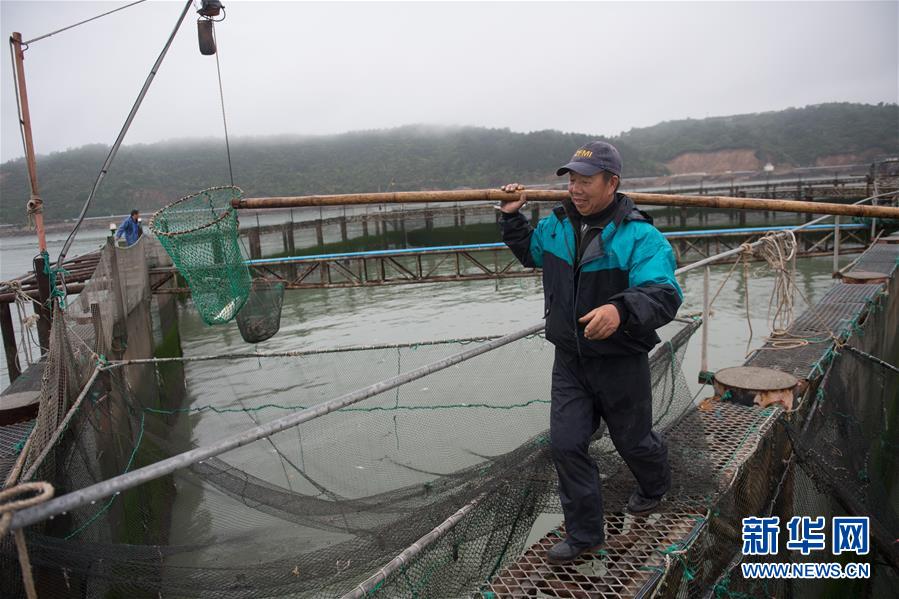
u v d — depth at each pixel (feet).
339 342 59.11
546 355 17.81
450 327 62.59
